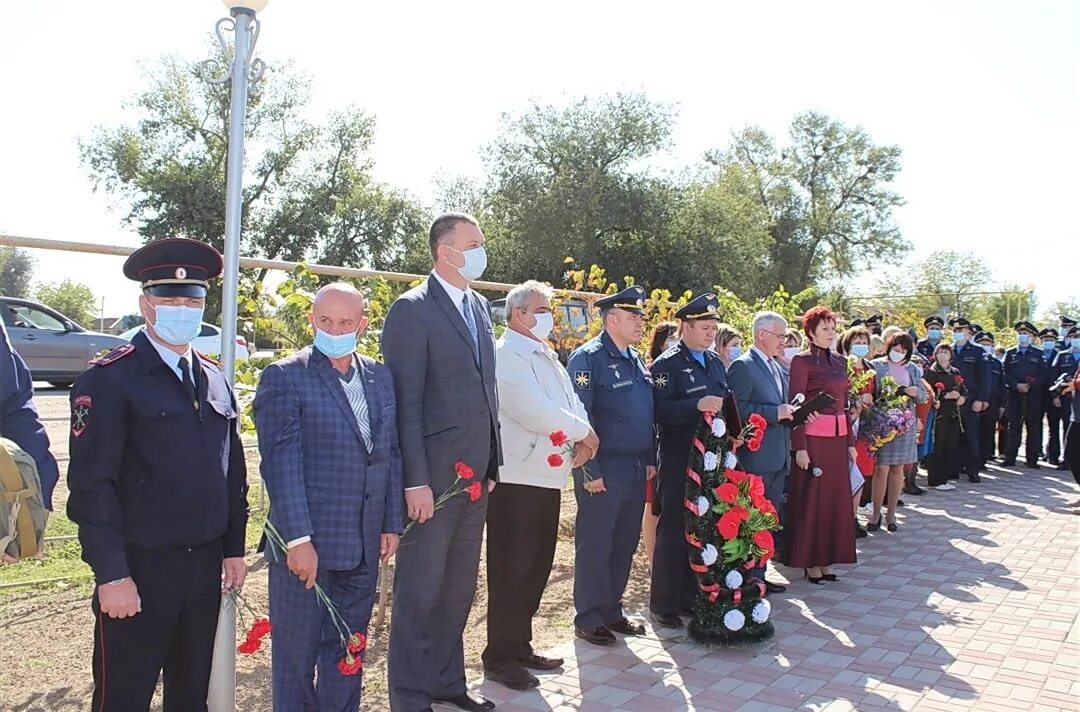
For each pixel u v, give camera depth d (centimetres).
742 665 464
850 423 655
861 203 4284
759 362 596
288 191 3247
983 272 5431
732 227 3108
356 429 337
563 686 432
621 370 501
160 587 285
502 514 441
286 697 329
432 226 397
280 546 329
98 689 286
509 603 441
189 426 292
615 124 3022
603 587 498
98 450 272
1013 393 1263
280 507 318
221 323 360
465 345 384
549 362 458
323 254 3259
